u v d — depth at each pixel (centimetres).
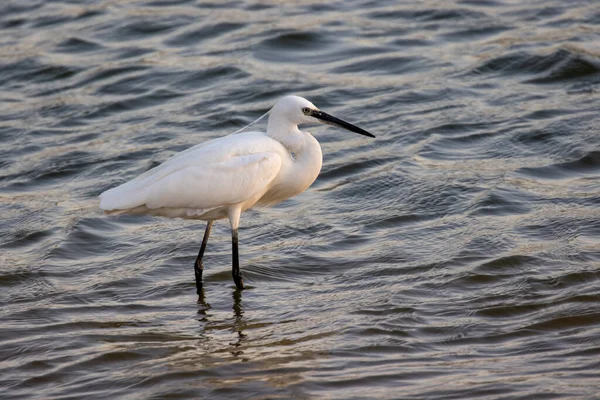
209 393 923
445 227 1387
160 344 1056
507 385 911
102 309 1172
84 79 2167
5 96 2106
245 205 1245
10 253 1368
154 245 1390
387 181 1584
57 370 997
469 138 1756
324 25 2394
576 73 2036
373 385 929
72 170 1703
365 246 1346
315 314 1128
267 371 971
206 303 1187
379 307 1131
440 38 2289
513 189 1497
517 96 1947
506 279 1196
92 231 1437
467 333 1050
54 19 2542
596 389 888
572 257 1243
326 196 1559
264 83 2083
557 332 1041
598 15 2362
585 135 1705
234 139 1223
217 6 2584
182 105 2012
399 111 1914
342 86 2053
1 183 1661
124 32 2425
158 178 1192
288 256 1324
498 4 2492
